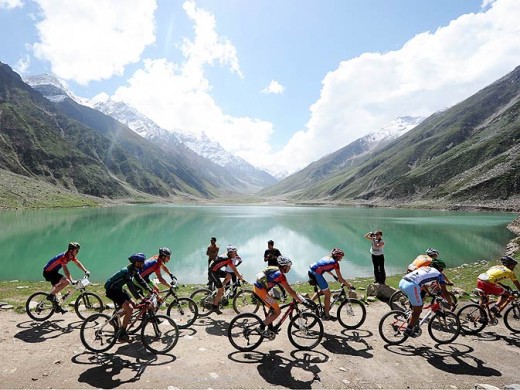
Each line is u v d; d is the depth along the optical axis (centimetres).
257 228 7294
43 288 2020
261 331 984
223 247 4675
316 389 785
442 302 1077
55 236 5309
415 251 4338
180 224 8088
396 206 17512
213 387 785
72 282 1241
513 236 5562
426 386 809
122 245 4738
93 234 5747
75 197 17138
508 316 1277
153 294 991
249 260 3825
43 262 3419
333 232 6575
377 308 1437
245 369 877
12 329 1128
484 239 5272
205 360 926
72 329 1135
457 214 11712
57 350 964
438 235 5831
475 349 1023
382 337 1053
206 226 7662
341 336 1120
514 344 1062
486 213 12006
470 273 2519
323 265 1178
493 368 904
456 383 824
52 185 19462
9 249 4109
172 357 940
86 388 764
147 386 781
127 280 960
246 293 1410
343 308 1320
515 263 1161
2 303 1420
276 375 848
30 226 6525
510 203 12788
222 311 1388
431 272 1050
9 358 907
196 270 3275
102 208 15312
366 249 4556
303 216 11338
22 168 19238
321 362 927
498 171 14988
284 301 1357
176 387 780
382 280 1786
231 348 1013
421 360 948
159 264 1130
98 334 938
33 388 761
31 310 1338
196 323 1238
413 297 1016
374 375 857
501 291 1154
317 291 1228
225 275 1370
